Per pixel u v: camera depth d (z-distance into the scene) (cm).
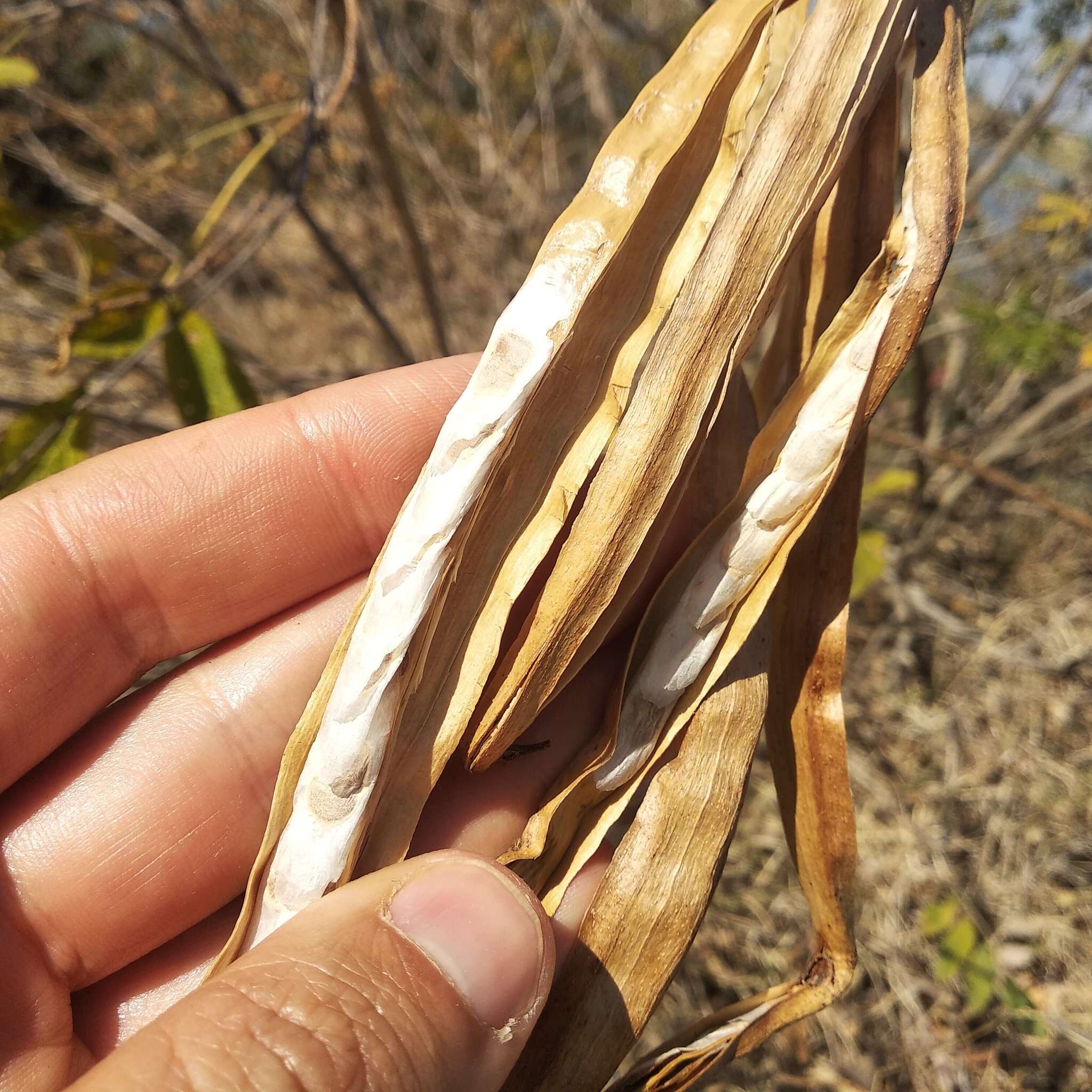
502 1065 10
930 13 9
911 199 9
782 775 11
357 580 14
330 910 10
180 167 31
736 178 9
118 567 13
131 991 13
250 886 10
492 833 12
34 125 26
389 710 10
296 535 14
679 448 9
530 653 10
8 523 13
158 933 13
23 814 13
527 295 9
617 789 11
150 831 13
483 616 10
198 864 13
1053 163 26
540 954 10
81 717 13
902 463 31
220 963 10
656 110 9
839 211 10
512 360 9
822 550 11
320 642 14
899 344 9
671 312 9
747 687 11
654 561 12
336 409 14
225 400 15
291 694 14
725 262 9
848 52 9
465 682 10
